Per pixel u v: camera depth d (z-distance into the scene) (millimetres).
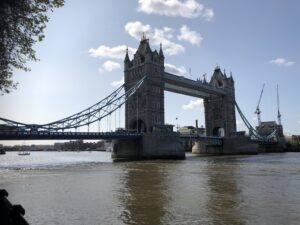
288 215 21906
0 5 16312
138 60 125500
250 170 55844
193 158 111625
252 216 21656
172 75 131375
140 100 121438
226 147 161875
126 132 107312
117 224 20000
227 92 169125
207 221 20484
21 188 35375
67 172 54875
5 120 77938
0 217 9609
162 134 106812
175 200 27344
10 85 20219
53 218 21641
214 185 36188
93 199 28281
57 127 88438
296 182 38438
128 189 33781
